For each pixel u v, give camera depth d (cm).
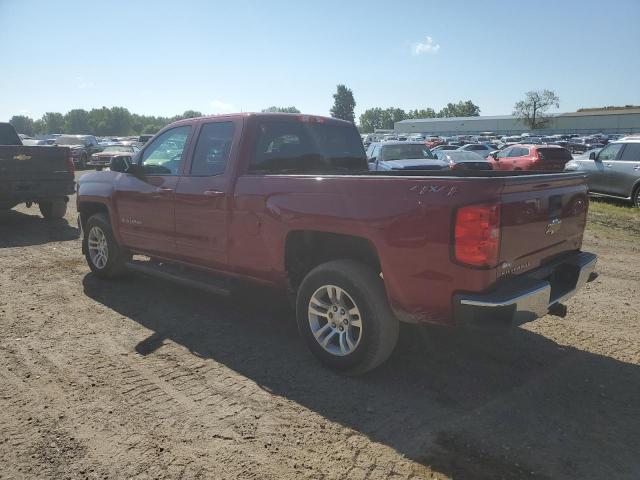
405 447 300
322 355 399
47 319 508
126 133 15925
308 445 302
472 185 316
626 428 321
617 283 648
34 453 294
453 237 320
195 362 412
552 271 389
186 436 310
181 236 509
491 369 403
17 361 412
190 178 495
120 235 594
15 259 761
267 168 473
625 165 1358
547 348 443
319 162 523
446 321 334
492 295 316
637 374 395
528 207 346
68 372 394
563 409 344
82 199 643
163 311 534
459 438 309
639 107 13275
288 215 405
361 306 369
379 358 371
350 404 349
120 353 429
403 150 1474
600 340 461
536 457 291
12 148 979
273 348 442
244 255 450
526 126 10431
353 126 570
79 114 15712
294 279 435
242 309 542
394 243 346
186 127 521
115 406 344
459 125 12875
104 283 635
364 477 274
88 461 287
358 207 363
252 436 311
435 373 396
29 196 1013
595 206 1336
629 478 274
